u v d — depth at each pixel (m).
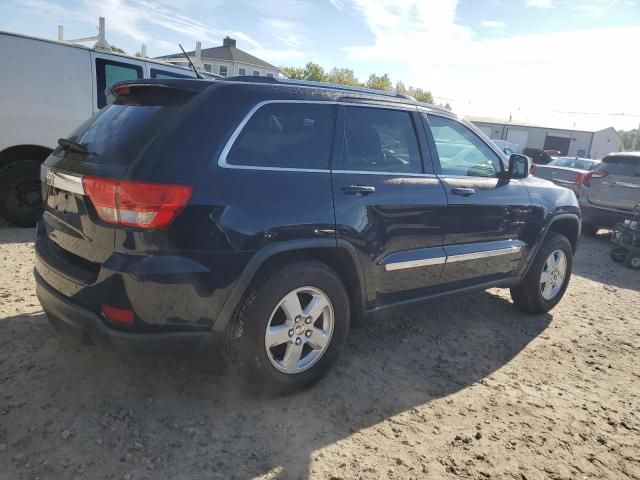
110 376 3.14
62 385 3.00
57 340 3.51
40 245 3.18
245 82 2.98
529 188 4.59
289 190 2.89
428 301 3.84
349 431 2.85
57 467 2.36
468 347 4.14
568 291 6.04
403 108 3.73
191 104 2.73
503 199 4.24
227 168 2.70
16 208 6.54
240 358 2.86
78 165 2.79
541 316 5.04
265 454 2.59
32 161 6.51
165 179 2.50
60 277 2.81
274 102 2.98
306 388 3.20
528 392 3.48
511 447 2.84
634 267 7.55
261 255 2.74
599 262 7.89
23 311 3.93
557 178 10.99
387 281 3.46
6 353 3.29
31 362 3.21
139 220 2.46
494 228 4.20
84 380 3.07
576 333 4.66
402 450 2.73
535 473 2.65
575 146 55.97
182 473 2.40
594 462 2.79
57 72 6.54
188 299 2.57
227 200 2.65
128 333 2.53
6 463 2.35
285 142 3.00
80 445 2.52
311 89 3.23
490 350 4.12
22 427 2.60
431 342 4.16
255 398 3.05
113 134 2.84
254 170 2.80
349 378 3.43
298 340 3.02
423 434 2.89
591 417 3.23
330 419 2.94
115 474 2.35
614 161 9.29
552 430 3.05
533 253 4.66
